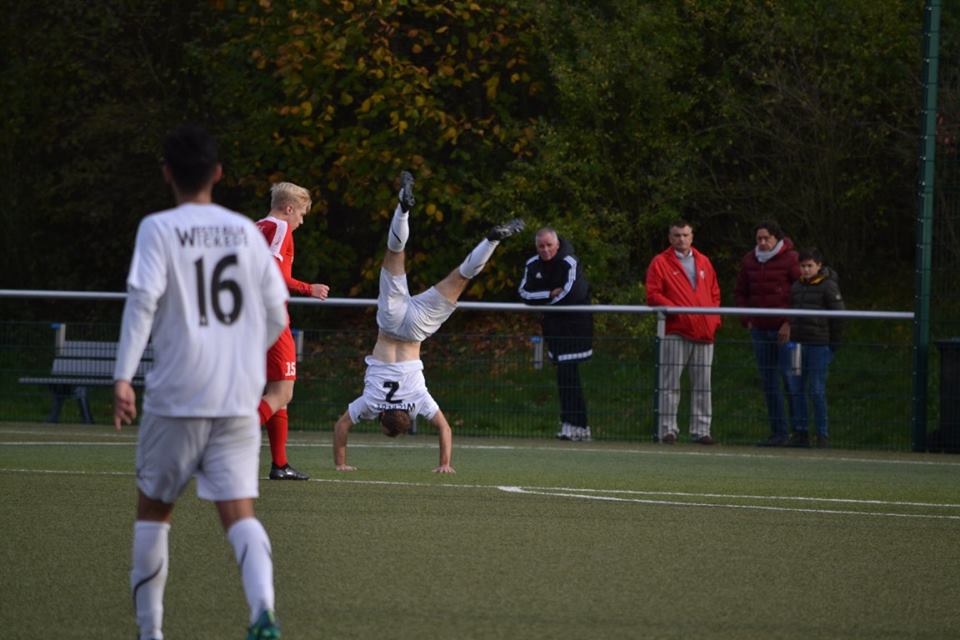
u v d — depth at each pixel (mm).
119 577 22672
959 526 30625
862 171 76375
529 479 38562
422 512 30734
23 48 86312
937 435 52406
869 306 75625
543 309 53531
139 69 86188
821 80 73750
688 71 77000
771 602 21719
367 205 76375
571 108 75250
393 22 73625
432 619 19891
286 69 71812
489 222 75000
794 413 52969
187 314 16188
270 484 35281
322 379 57562
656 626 19750
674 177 75438
